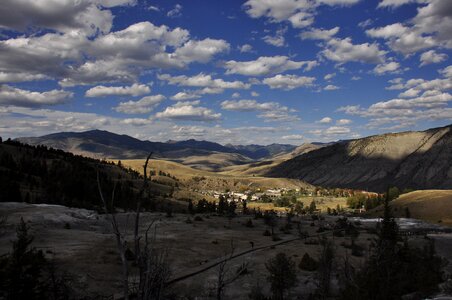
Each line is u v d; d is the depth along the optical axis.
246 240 106.44
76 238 86.69
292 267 61.38
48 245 77.25
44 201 162.12
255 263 75.81
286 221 168.12
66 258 66.81
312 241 106.56
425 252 77.50
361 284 38.50
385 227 76.62
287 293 59.66
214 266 71.62
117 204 149.75
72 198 177.00
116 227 9.95
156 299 10.97
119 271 60.84
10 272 35.88
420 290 50.47
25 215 107.56
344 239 114.50
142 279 10.55
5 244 71.06
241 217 176.75
